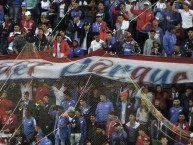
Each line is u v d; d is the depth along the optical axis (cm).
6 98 5319
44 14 7031
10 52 6481
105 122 5203
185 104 5950
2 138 5206
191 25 6750
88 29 6594
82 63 5541
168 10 6750
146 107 5316
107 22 6838
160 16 6719
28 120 5209
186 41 6412
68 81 5362
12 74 5416
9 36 6744
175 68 5950
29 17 6831
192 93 5991
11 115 5253
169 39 6444
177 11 6738
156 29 6588
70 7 6875
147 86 5956
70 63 5547
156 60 5956
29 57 5688
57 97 5300
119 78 5422
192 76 5944
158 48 6450
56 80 5375
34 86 5356
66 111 5219
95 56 5662
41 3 7075
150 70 5909
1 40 6844
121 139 5162
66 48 6372
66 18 6850
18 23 6944
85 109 5253
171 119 5888
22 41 6419
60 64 5528
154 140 5309
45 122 5212
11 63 5650
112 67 5516
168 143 5369
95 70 5450
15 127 5238
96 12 6869
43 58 5662
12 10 7150
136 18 6700
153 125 5319
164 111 5962
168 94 6025
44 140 5166
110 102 5272
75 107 5256
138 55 5941
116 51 6259
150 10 6700
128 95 5356
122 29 6612
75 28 6656
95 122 5212
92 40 6550
